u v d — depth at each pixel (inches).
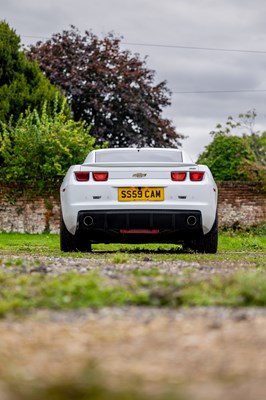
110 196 558.6
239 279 268.1
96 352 174.4
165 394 130.0
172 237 579.8
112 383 142.5
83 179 563.5
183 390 136.1
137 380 146.4
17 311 227.9
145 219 556.4
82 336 192.7
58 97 1621.6
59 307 236.5
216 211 576.7
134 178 560.7
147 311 230.5
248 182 1268.5
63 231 584.7
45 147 1209.4
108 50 2150.6
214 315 221.8
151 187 557.9
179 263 426.6
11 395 129.6
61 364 162.1
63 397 129.1
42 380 144.5
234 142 1534.2
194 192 560.1
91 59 2121.1
